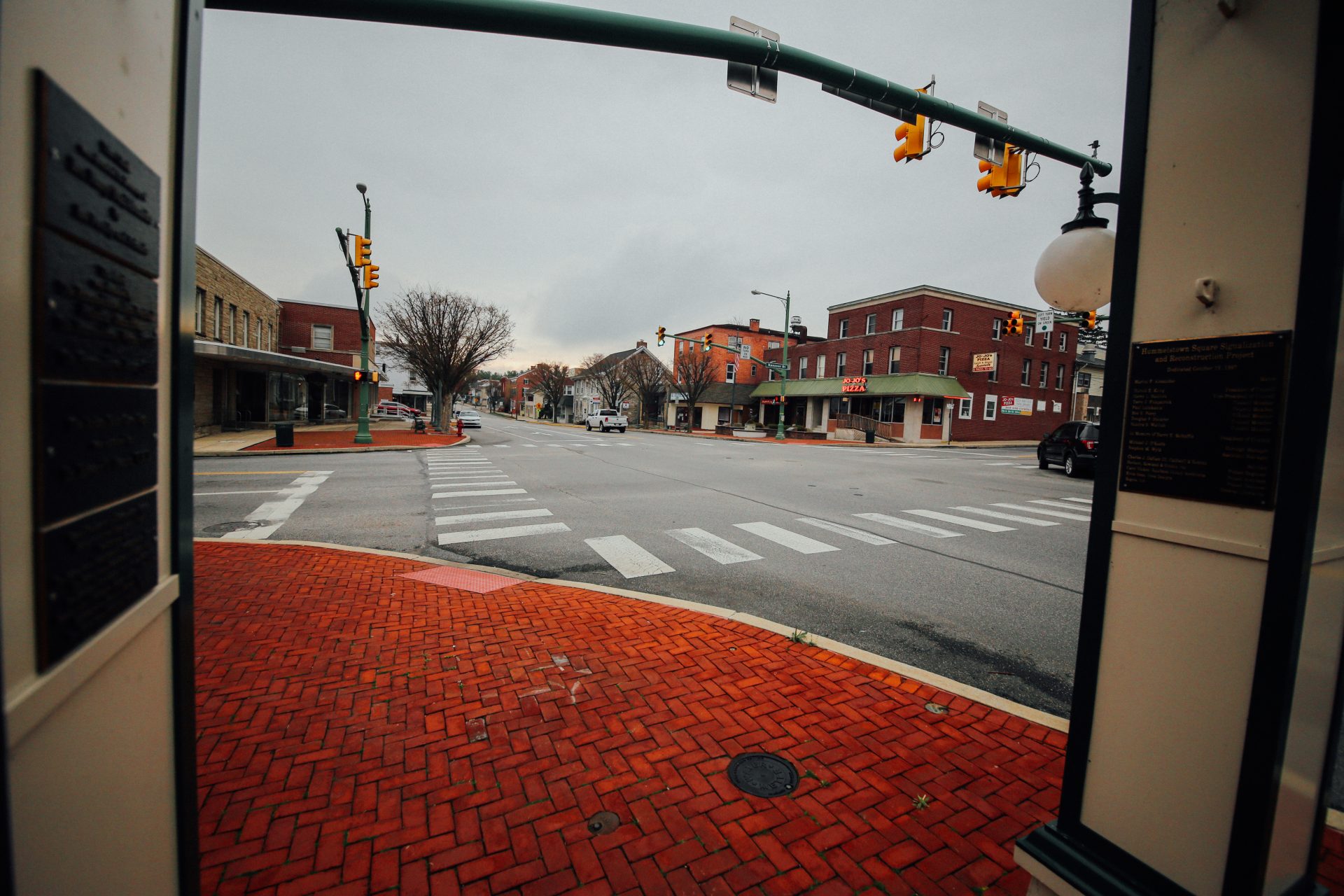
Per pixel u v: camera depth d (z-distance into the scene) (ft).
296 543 23.13
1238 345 5.05
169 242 4.43
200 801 8.34
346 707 10.83
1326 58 4.51
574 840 7.82
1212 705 5.22
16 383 2.77
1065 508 36.91
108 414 3.55
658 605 16.55
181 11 4.54
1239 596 5.05
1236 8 5.07
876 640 15.08
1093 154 22.47
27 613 2.83
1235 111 5.11
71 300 3.13
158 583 4.29
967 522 31.27
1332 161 4.48
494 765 9.29
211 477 42.39
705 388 143.33
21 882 2.84
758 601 17.74
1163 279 5.62
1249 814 4.95
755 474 51.19
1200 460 5.30
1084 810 6.18
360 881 7.09
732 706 11.18
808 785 8.98
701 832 8.01
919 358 110.32
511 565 21.21
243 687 11.49
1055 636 15.49
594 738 10.05
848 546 24.76
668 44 16.08
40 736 2.96
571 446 82.17
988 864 7.59
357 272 61.93
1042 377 130.31
